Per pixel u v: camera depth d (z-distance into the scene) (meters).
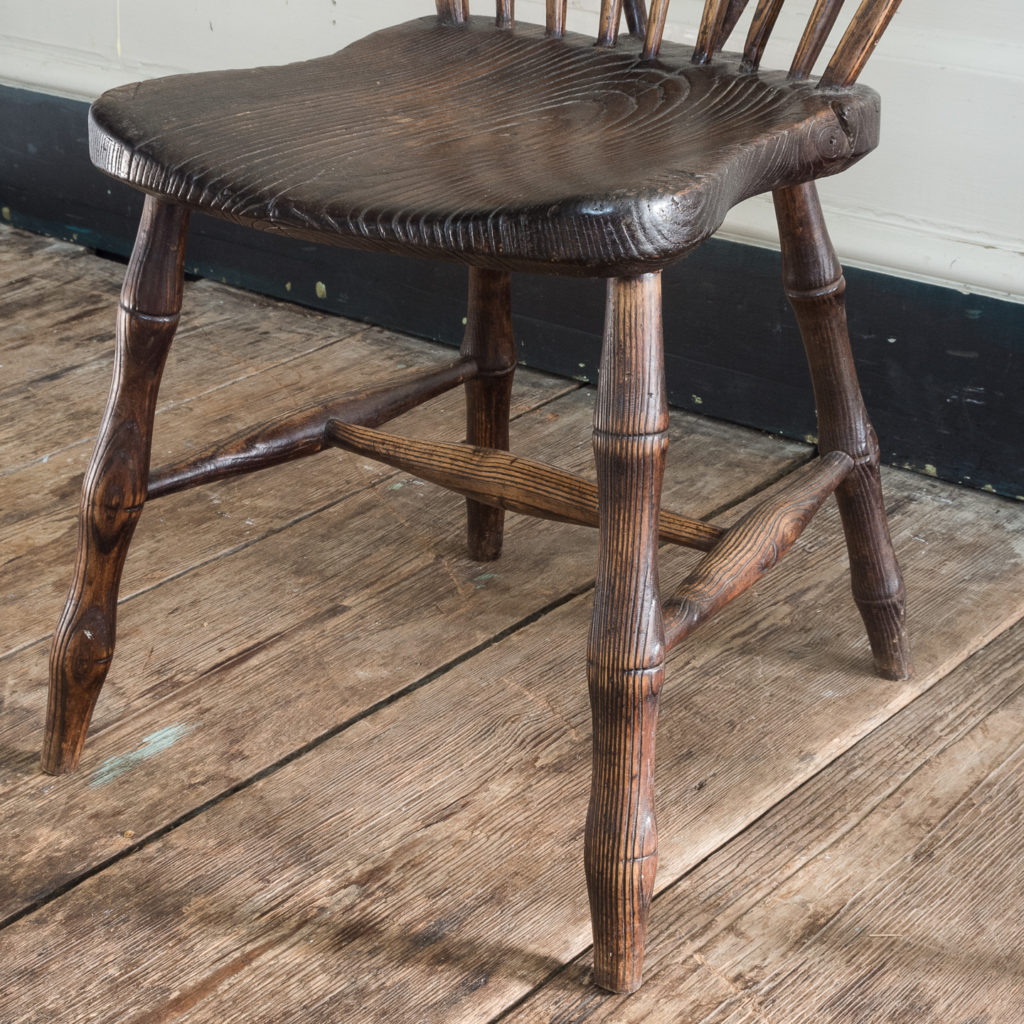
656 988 0.78
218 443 0.97
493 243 0.65
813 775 0.95
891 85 1.28
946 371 1.33
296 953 0.80
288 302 1.85
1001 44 1.20
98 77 1.88
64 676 0.92
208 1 1.75
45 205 2.03
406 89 0.91
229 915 0.83
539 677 1.06
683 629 0.80
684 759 0.97
